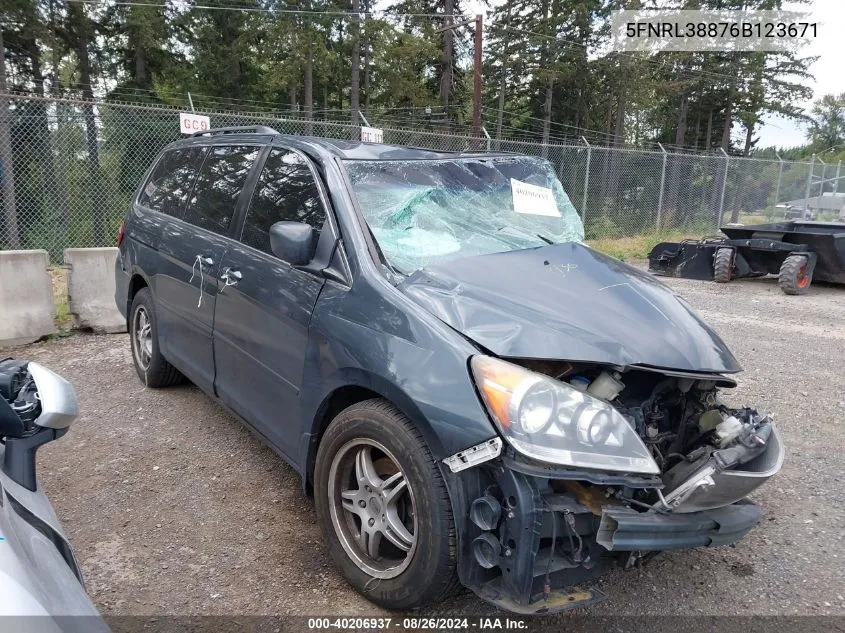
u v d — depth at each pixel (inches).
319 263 114.7
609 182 672.4
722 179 760.3
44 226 569.0
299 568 115.0
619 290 112.0
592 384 94.8
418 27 1421.0
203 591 108.0
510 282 107.8
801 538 130.8
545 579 84.9
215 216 155.9
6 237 559.2
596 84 1617.9
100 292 267.9
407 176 130.9
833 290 430.6
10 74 1048.8
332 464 106.5
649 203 706.8
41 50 1120.8
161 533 125.0
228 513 132.9
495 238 126.9
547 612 84.3
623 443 85.8
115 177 559.8
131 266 196.5
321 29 1333.7
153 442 164.7
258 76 1453.0
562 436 82.7
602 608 107.0
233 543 122.3
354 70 1346.0
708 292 410.0
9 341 245.0
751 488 92.1
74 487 141.8
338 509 107.7
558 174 641.0
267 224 134.6
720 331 302.4
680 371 97.1
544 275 112.6
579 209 658.8
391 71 1403.8
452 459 86.3
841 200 890.7
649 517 85.7
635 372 103.7
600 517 86.0
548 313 99.9
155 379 195.3
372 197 120.3
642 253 590.6
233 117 414.0
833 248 400.5
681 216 744.3
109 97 1204.5
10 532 59.0
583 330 97.0
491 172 145.7
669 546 86.7
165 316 175.8
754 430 97.3
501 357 90.3
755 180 818.2
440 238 121.2
